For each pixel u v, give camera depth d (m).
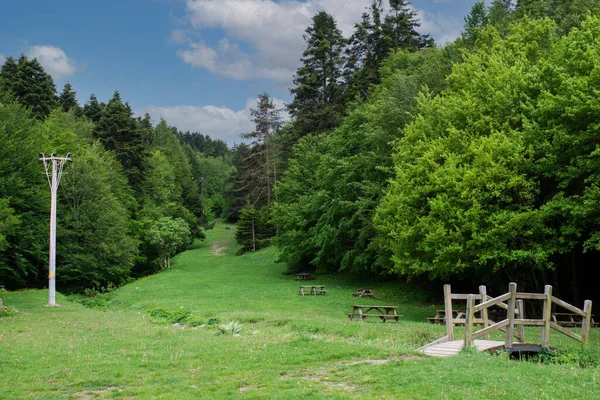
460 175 21.62
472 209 20.25
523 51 27.86
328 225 38.97
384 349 11.14
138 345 12.97
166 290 37.56
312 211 43.81
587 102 18.05
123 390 8.09
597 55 19.61
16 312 22.91
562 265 27.73
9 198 35.16
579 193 20.81
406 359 9.79
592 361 10.72
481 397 6.95
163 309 25.38
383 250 30.75
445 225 21.39
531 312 24.88
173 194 81.19
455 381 7.78
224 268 53.78
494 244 20.06
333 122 56.09
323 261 42.97
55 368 9.91
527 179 21.38
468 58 32.84
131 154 60.12
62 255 41.41
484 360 9.34
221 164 131.38
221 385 8.21
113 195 49.69
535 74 23.09
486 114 24.75
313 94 60.41
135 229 54.91
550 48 27.77
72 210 42.75
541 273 25.11
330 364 9.73
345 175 37.69
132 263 47.31
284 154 66.81
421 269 22.27
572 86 19.11
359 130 38.91
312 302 29.42
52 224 28.11
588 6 30.06
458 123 25.64
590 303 12.27
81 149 48.06
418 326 18.53
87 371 9.56
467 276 28.48
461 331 16.47
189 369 9.70
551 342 13.56
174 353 11.53
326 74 59.47
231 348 12.04
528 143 21.42
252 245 66.81
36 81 59.12
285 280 42.75
